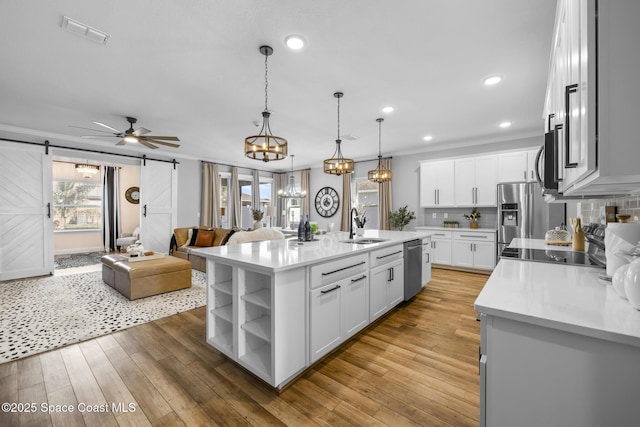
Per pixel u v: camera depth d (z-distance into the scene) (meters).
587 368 0.84
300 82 2.97
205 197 6.94
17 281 4.47
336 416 1.61
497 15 1.96
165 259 4.27
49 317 3.04
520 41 2.26
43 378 1.97
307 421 1.58
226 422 1.57
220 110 3.79
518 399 0.96
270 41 2.26
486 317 1.01
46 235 4.88
